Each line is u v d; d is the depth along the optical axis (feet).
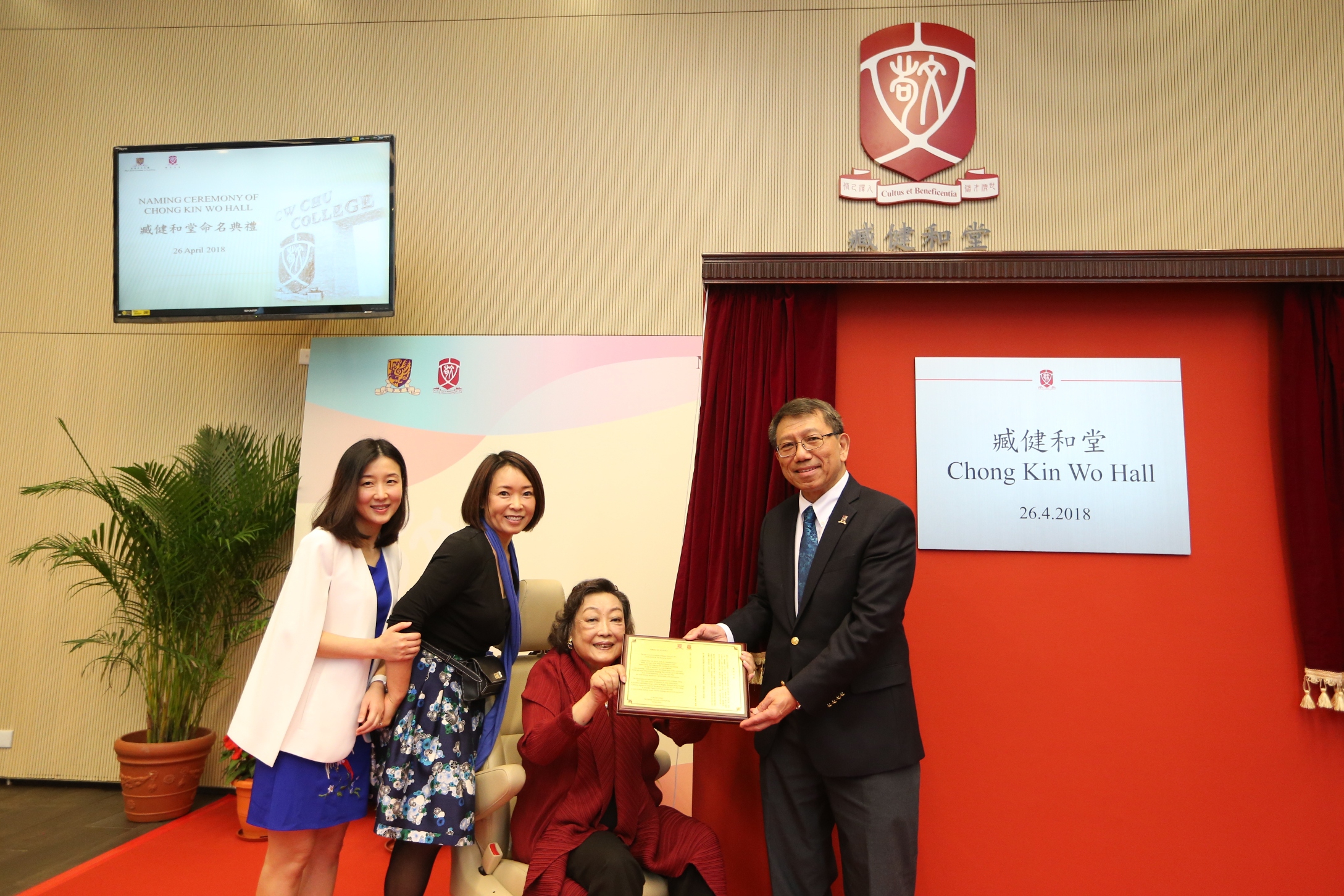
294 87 12.33
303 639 6.43
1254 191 10.82
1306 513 9.55
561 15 12.12
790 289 10.59
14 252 12.47
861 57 11.56
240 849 9.56
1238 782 9.43
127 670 11.60
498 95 12.03
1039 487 10.11
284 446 11.70
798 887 7.49
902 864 7.08
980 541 10.04
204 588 10.85
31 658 11.69
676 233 11.49
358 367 11.44
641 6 12.03
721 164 11.58
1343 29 10.98
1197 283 10.14
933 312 10.58
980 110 11.32
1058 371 10.31
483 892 6.63
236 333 12.07
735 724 9.75
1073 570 9.95
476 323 11.53
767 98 11.66
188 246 10.94
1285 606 9.69
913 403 10.41
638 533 10.71
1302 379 9.79
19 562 11.49
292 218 10.86
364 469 6.82
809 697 6.91
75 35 12.80
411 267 11.74
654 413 11.01
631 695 6.95
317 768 6.38
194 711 11.32
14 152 12.63
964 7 11.53
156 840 9.77
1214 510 9.93
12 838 9.76
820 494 7.95
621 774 7.15
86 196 12.49
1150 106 11.12
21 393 12.18
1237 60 11.11
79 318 12.30
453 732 6.70
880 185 11.26
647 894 6.75
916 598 10.02
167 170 11.06
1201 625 9.73
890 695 7.27
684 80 11.81
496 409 11.18
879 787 7.08
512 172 11.83
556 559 10.72
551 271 11.56
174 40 12.62
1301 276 9.75
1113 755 9.57
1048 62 11.33
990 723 9.73
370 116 12.15
